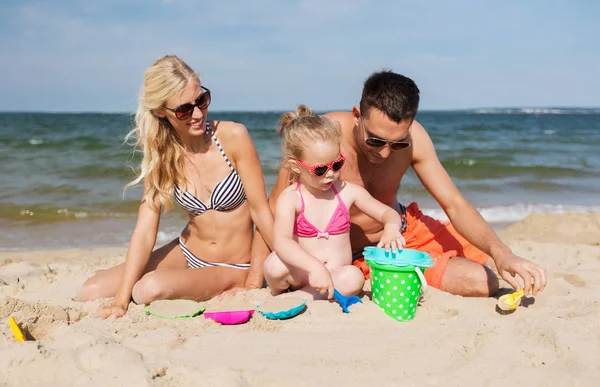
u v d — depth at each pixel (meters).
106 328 3.21
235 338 3.03
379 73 3.54
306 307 3.49
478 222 3.76
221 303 3.62
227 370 2.52
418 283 3.31
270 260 3.74
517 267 3.35
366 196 3.83
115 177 11.81
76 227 7.79
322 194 3.78
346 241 3.85
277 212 3.69
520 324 3.00
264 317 3.35
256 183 4.10
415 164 3.97
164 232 7.29
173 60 3.76
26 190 10.27
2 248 6.59
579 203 9.90
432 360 2.72
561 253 5.65
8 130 29.97
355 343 2.94
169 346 2.96
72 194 9.95
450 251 4.05
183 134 3.91
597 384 2.38
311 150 3.52
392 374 2.59
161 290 3.70
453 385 2.45
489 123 51.12
